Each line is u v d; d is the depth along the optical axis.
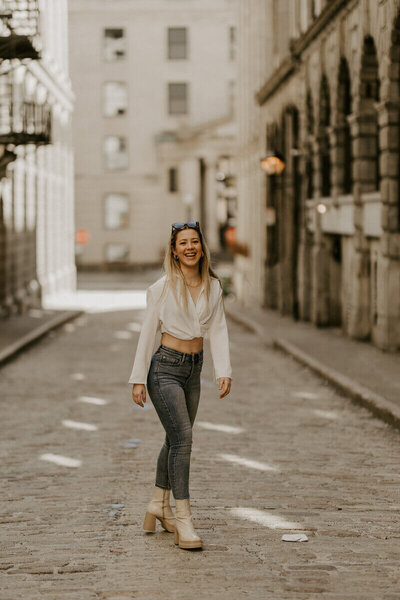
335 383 15.36
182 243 6.39
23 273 37.28
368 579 5.85
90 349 23.86
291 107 31.33
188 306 6.36
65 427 12.12
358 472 9.16
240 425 12.12
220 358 6.57
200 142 66.00
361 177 22.03
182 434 6.42
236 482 8.71
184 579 5.85
